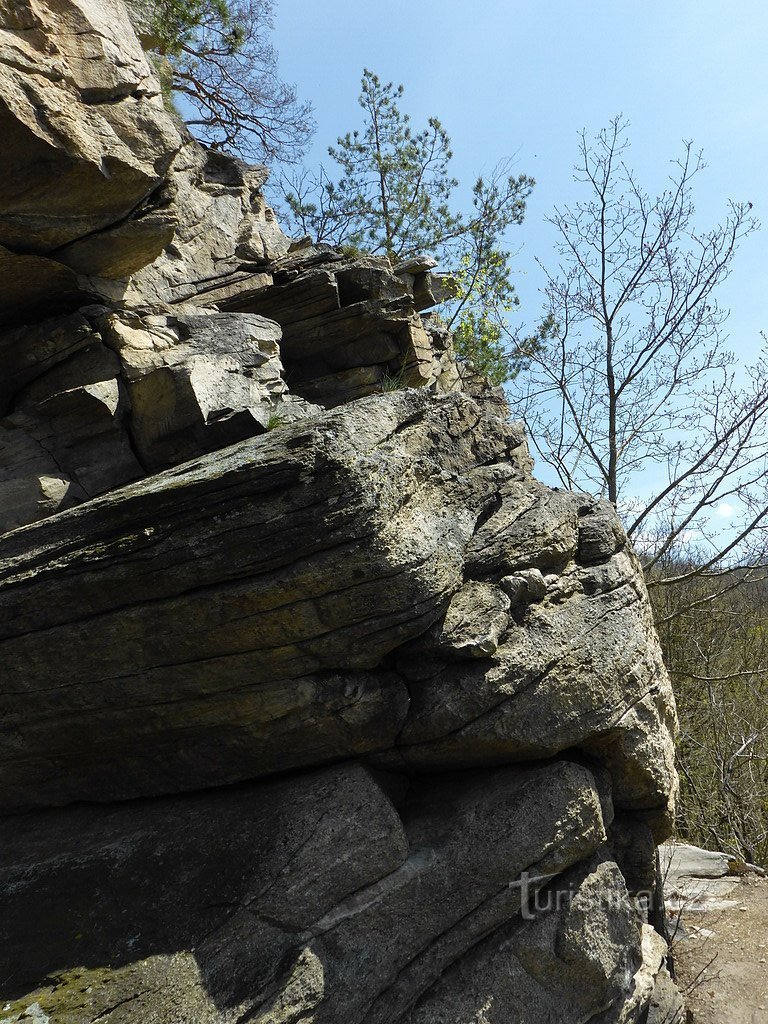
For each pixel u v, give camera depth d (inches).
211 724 195.2
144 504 185.5
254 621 181.3
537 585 219.3
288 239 361.1
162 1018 157.0
